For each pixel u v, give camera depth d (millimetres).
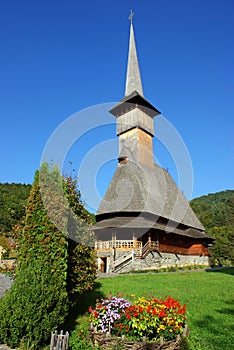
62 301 7164
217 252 47688
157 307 7414
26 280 6859
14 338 6555
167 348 6570
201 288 15141
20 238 8195
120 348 6504
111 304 7676
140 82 39781
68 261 8641
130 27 42062
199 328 8555
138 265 23594
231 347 7148
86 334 7602
